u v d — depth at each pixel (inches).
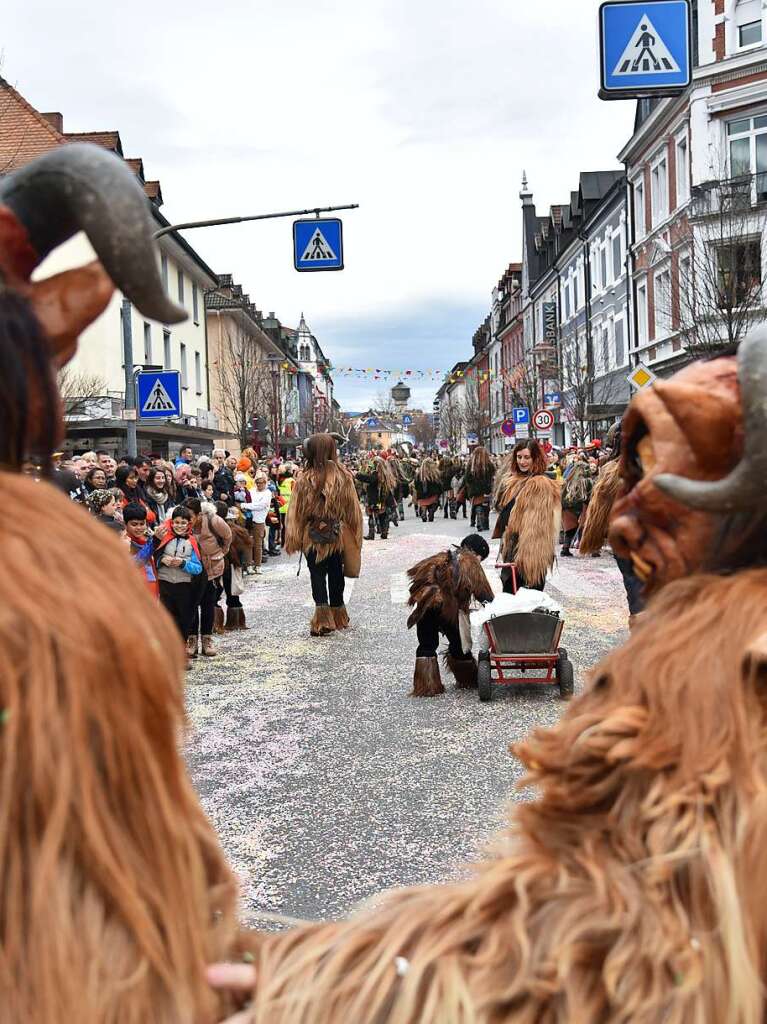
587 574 530.9
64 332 30.9
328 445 366.0
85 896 26.7
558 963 30.9
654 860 31.9
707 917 31.0
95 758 26.9
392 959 33.3
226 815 184.4
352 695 277.0
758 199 973.8
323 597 371.6
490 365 3275.1
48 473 31.0
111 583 28.5
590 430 1494.8
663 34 331.9
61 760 25.8
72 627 26.5
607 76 335.6
